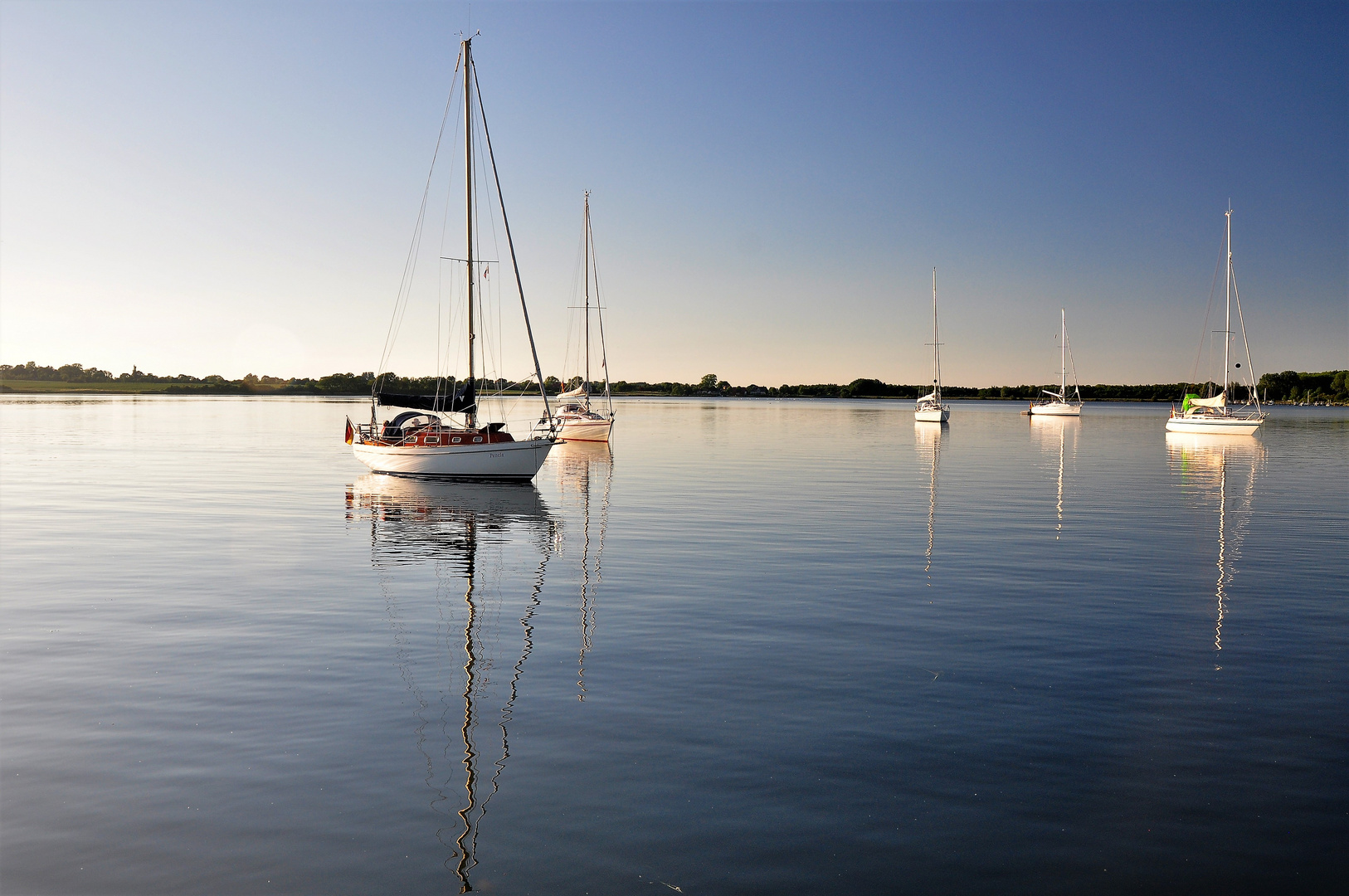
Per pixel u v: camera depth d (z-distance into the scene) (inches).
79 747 347.3
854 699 400.8
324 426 3048.7
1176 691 411.5
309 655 466.6
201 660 457.1
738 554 759.7
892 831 285.6
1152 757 339.9
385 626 523.5
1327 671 441.7
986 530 894.4
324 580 654.5
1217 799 306.7
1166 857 271.4
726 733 361.7
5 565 708.7
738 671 439.8
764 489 1290.6
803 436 2755.9
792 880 259.1
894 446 2293.3
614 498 1177.4
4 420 3260.3
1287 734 361.4
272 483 1346.0
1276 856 271.7
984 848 276.2
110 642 488.1
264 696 403.2
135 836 282.0
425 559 738.2
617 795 309.4
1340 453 2080.5
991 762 335.9
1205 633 510.3
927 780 321.1
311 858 270.1
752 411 5812.0
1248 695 406.3
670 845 277.6
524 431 2997.0
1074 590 622.5
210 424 3120.1
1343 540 837.8
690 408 6378.0
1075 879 260.2
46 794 309.0
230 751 343.9
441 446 1374.3
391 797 307.1
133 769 327.9
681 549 784.9
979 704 394.6
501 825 288.8
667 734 360.8
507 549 785.6
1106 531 890.7
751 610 564.4
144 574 674.2
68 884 256.5
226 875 261.3
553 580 654.5
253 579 656.4
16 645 481.4
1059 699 401.1
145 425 3019.2
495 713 383.9
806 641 492.4
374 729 365.4
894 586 635.5
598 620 539.5
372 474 1491.1
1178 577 668.1
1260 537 856.3
